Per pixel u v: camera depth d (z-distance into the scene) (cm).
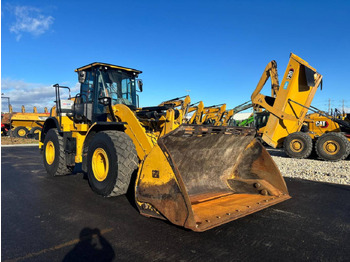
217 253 273
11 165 888
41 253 274
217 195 424
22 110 2675
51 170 657
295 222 360
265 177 449
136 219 366
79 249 282
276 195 416
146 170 341
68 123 626
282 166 841
